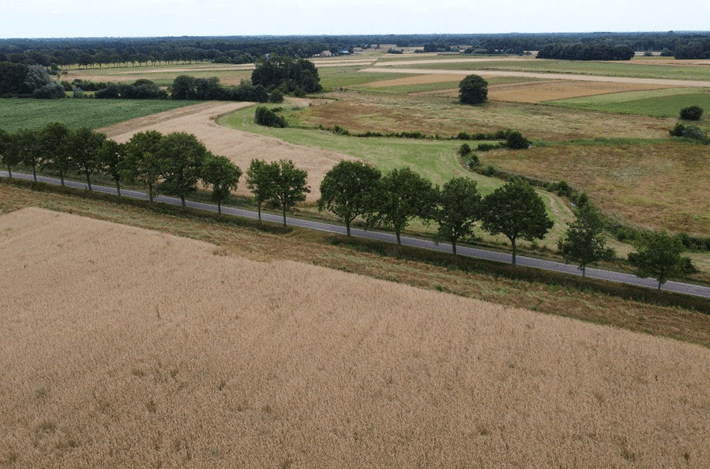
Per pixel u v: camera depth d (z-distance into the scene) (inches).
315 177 3412.9
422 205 2225.6
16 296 1553.9
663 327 1535.4
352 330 1381.6
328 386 1133.7
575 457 943.0
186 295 1574.8
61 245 1964.8
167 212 2689.5
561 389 1139.9
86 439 973.2
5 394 1099.9
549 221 2047.2
